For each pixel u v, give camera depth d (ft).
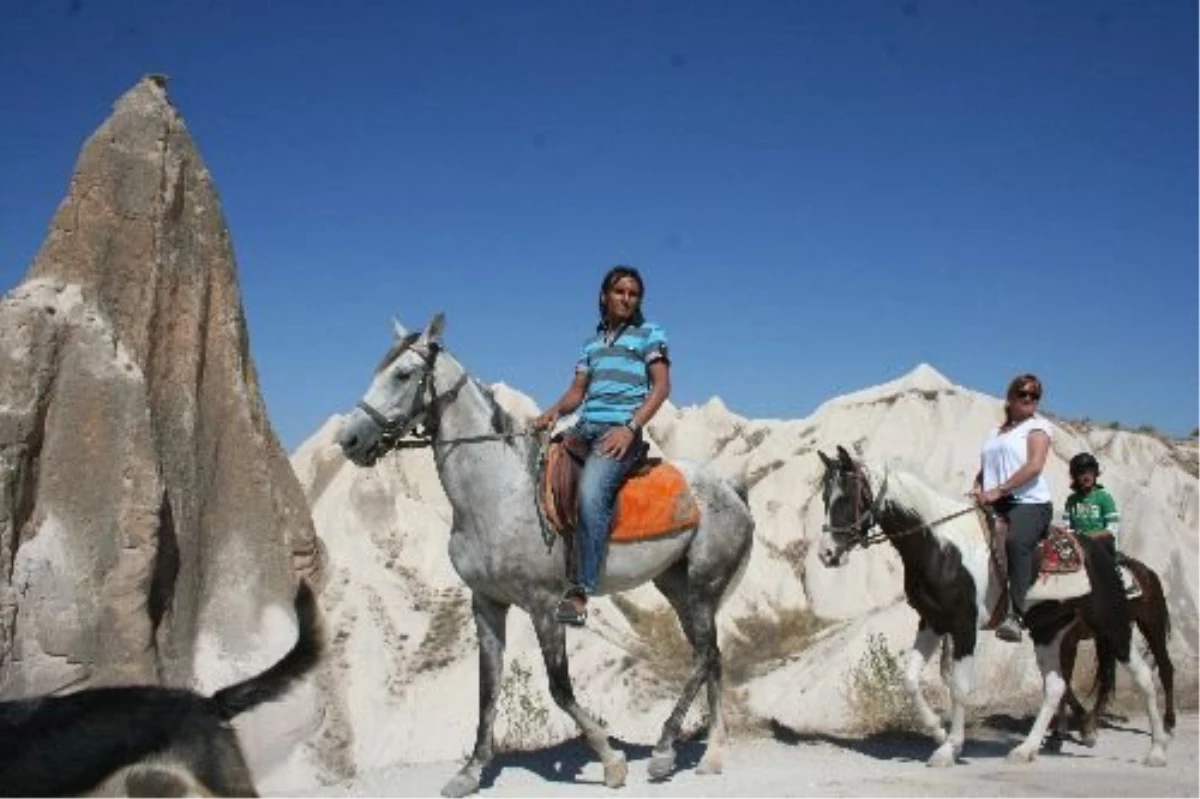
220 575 63.26
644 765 31.91
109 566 55.72
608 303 29.32
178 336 64.18
